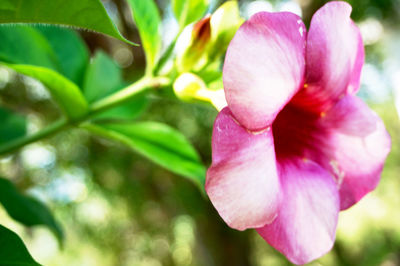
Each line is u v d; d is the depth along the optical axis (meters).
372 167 0.20
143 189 0.99
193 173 0.23
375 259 1.12
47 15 0.16
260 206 0.16
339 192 0.20
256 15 0.17
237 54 0.16
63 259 1.34
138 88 0.22
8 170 0.78
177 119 0.85
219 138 0.16
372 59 0.98
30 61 0.22
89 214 1.11
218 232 1.10
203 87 0.20
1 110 0.24
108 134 0.23
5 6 0.15
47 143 0.88
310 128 0.21
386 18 0.84
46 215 0.24
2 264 0.14
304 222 0.18
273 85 0.17
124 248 1.22
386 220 1.37
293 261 0.18
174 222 1.18
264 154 0.17
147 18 0.22
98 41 0.80
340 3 0.19
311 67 0.18
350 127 0.21
